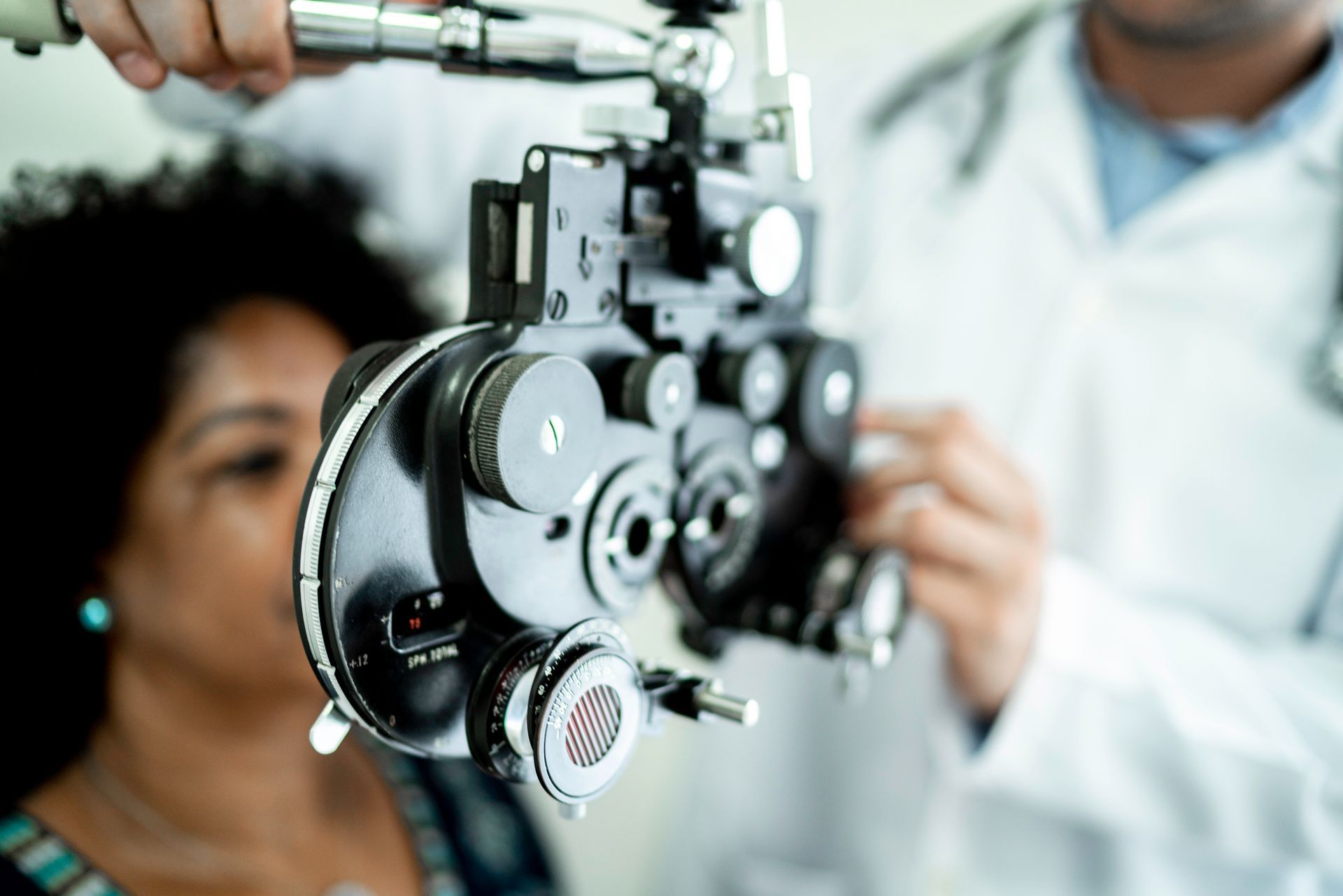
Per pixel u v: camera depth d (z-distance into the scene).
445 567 0.40
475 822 0.93
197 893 0.70
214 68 0.44
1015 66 1.09
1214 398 0.92
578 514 0.44
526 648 0.40
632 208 0.45
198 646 0.69
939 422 0.82
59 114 0.82
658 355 0.45
